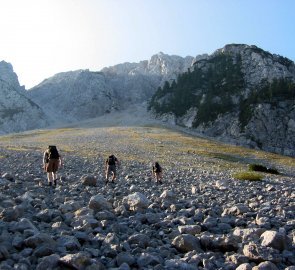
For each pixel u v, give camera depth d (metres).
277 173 53.78
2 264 6.32
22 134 162.25
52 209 11.88
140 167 42.97
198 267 7.03
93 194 18.09
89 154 60.50
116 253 7.52
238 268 6.71
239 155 100.81
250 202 17.09
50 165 20.95
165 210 13.98
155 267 6.72
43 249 7.06
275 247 8.15
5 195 14.63
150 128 178.75
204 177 33.84
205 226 10.62
